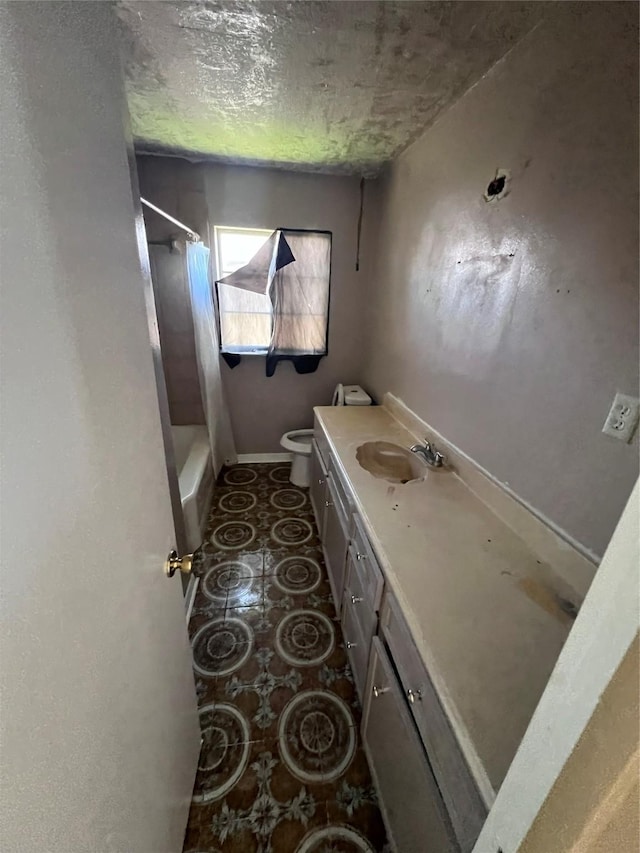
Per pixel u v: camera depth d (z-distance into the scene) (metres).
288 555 2.24
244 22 1.11
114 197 0.61
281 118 1.73
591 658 0.35
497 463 1.34
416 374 2.00
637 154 0.82
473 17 1.05
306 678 1.54
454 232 1.57
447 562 1.08
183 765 1.04
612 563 0.34
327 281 2.79
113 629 0.60
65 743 0.45
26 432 0.38
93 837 0.52
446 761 0.71
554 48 1.01
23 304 0.37
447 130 1.60
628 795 0.34
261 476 3.08
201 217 2.52
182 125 1.83
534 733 0.42
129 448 0.68
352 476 1.56
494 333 1.33
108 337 0.58
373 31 1.13
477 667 0.78
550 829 0.40
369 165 2.33
